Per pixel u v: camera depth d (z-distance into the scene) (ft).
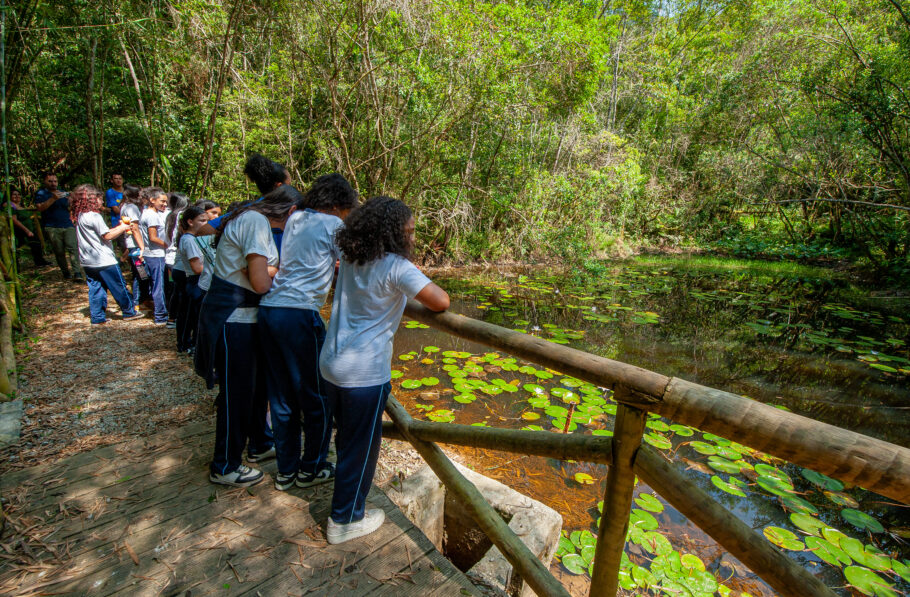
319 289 6.72
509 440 5.11
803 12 52.31
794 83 46.37
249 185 30.35
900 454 2.53
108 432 9.29
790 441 2.86
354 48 26.11
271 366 6.75
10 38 18.72
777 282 39.88
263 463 7.97
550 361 4.48
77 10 22.03
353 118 29.30
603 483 11.45
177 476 7.39
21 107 30.60
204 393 11.32
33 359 13.24
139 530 6.17
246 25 28.32
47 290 21.18
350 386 5.52
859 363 20.57
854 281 41.57
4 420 9.46
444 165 36.01
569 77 34.94
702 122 58.80
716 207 61.87
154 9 25.08
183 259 12.21
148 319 17.44
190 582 5.39
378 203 5.45
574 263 38.60
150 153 31.58
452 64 27.04
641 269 43.96
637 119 61.21
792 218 61.77
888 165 41.75
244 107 28.96
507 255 42.34
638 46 63.16
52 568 5.49
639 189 50.98
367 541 6.19
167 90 28.14
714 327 25.25
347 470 5.92
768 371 19.35
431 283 5.41
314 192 6.87
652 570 8.71
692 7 70.79
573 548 9.21
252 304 6.68
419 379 16.61
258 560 5.76
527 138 37.47
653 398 3.61
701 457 12.95
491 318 24.73
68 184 34.99
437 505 8.71
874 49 39.55
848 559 9.26
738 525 3.48
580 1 36.27
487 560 7.31
